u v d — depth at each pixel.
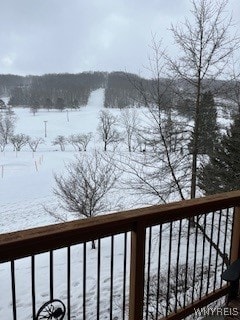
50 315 1.87
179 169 10.23
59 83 146.38
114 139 54.00
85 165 19.00
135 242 2.02
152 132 10.05
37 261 8.27
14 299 1.60
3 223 19.73
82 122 108.06
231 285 2.75
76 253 8.91
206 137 10.36
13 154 56.97
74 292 5.80
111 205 14.15
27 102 141.75
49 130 95.69
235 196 2.59
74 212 14.93
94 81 156.38
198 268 5.59
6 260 1.50
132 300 2.12
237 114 10.23
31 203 24.22
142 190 11.11
